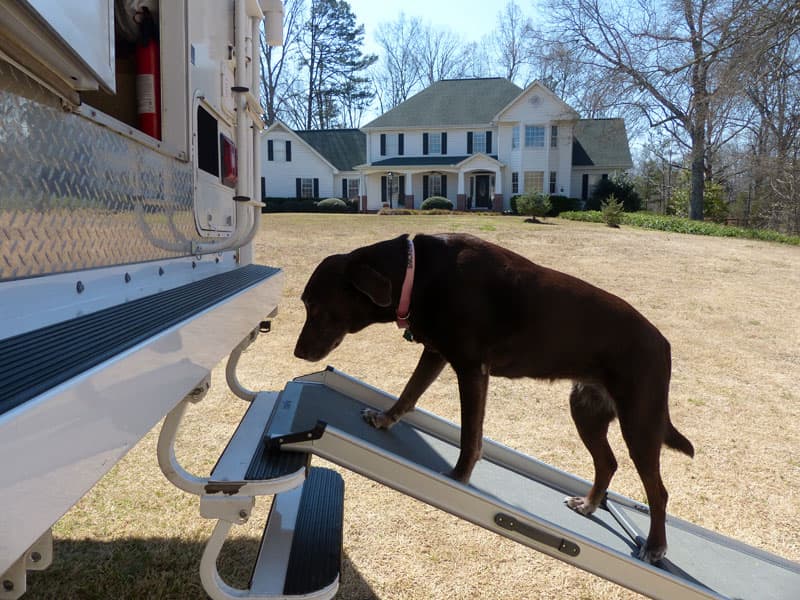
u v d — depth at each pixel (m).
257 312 2.78
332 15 50.03
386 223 20.66
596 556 2.33
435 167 33.09
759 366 7.01
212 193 2.91
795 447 4.89
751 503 4.01
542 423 5.18
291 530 2.70
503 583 3.09
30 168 1.29
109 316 1.62
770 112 26.73
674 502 3.98
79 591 2.81
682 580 2.36
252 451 2.29
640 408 2.71
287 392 3.17
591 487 3.25
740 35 20.58
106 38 1.47
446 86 36.84
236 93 3.02
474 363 2.74
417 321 2.82
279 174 37.12
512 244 15.46
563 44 28.09
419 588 3.01
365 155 38.31
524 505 2.85
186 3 2.39
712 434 5.10
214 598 2.09
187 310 1.82
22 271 1.29
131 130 1.84
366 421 3.08
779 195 27.12
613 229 21.12
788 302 10.32
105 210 1.68
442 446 3.09
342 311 2.94
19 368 1.07
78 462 1.04
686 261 14.11
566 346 2.74
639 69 26.59
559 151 32.88
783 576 2.76
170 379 1.51
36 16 1.06
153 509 3.57
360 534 3.45
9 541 0.85
